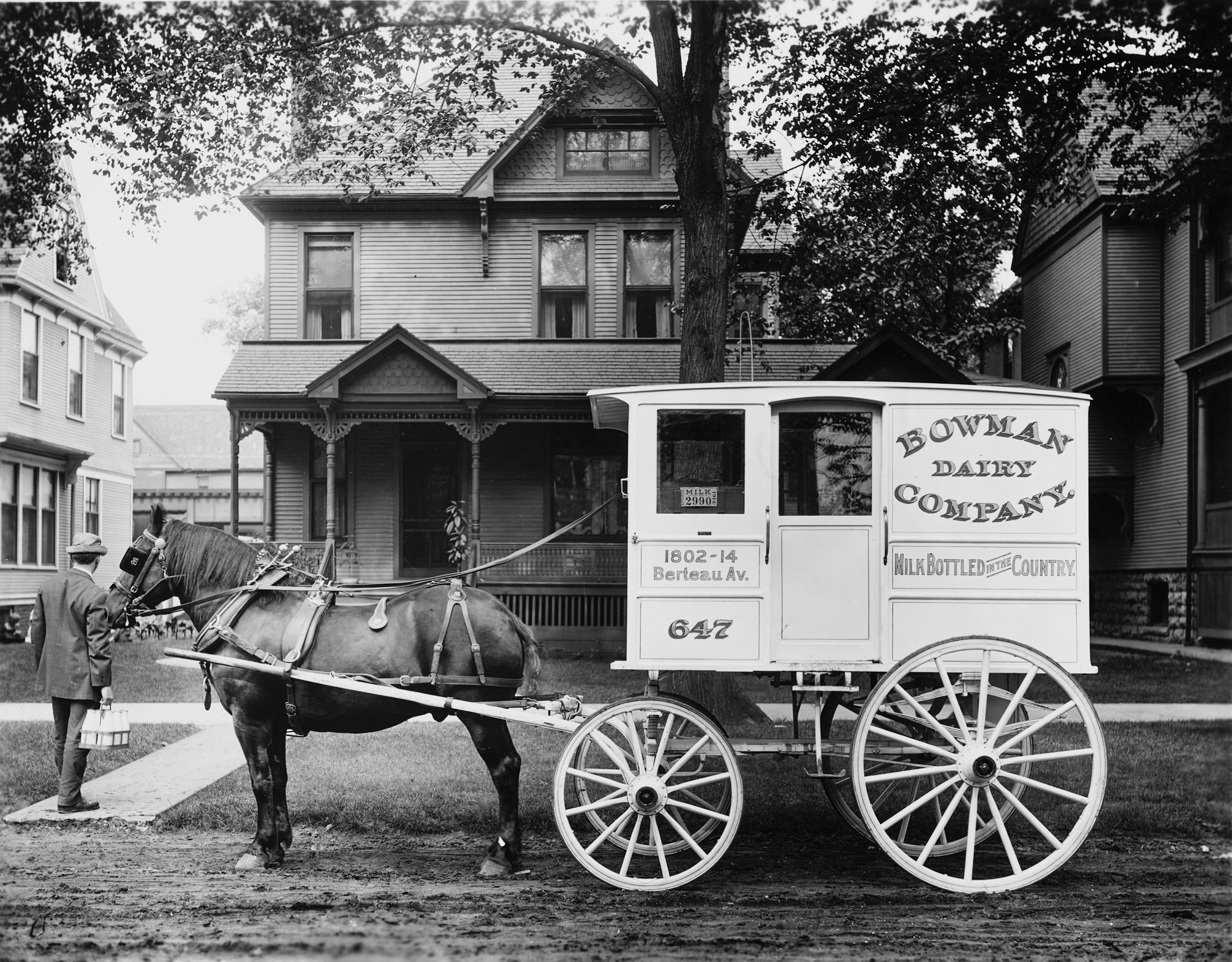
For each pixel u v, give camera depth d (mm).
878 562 6332
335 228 20750
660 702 6020
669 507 6344
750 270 20344
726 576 6301
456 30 11656
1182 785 8414
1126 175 14336
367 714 6461
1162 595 21891
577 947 4914
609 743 5969
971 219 15656
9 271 23219
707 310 10281
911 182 13992
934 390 6375
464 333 20688
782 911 5617
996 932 5242
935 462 6363
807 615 6305
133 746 10469
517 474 20359
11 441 23625
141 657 18703
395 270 20797
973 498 6355
